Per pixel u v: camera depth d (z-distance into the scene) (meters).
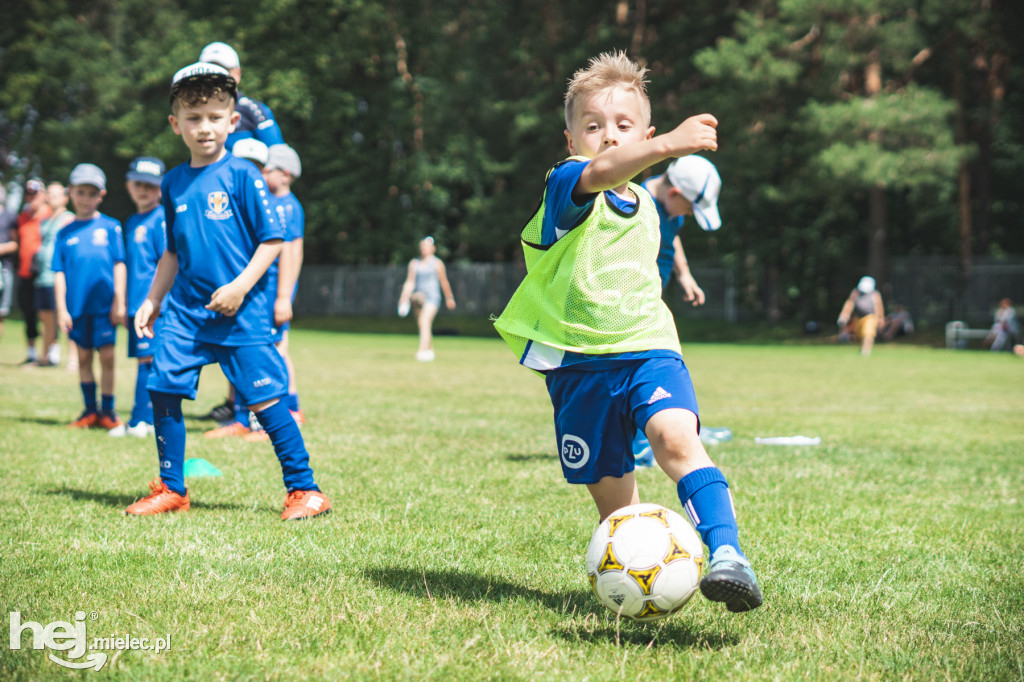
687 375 2.80
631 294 2.83
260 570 3.19
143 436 6.66
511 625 2.70
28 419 7.45
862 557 3.63
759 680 2.33
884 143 26.38
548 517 4.20
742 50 26.58
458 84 35.81
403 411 8.56
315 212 37.44
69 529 3.74
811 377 14.41
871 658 2.49
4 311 13.92
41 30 37.78
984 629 2.77
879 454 6.41
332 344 22.83
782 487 5.09
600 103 2.85
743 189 31.38
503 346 22.94
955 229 37.09
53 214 12.76
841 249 34.56
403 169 37.22
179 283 4.14
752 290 34.25
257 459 5.71
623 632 2.67
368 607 2.82
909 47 26.62
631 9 34.78
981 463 6.12
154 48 36.06
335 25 35.06
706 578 2.40
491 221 35.84
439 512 4.27
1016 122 35.50
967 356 22.03
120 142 36.19
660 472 5.53
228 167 4.10
